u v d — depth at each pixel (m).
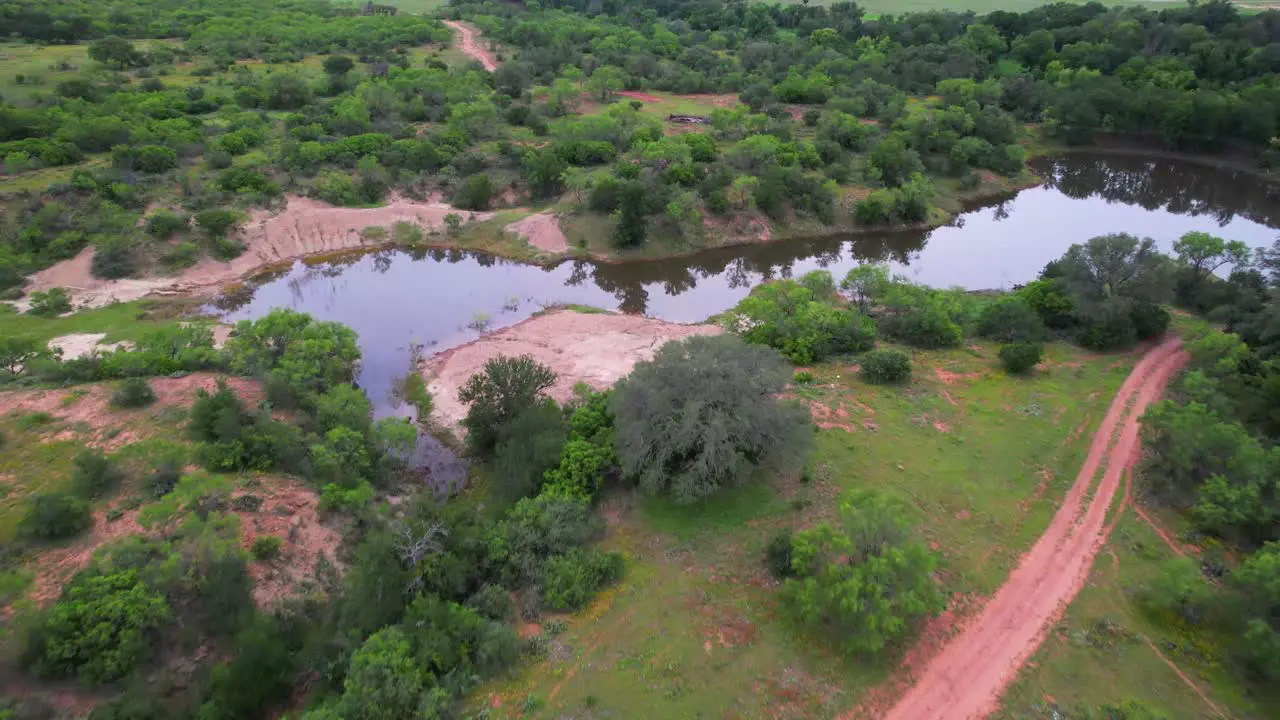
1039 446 38.59
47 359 46.12
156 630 27.34
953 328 50.78
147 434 38.56
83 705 25.03
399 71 114.06
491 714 24.30
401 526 32.34
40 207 64.19
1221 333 46.50
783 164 82.56
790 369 36.78
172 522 32.19
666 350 36.44
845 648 26.28
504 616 28.56
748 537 32.22
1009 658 26.20
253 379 45.22
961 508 33.84
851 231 77.62
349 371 50.16
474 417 41.53
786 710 24.39
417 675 24.52
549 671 25.98
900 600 25.94
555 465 35.88
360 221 73.50
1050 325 53.44
